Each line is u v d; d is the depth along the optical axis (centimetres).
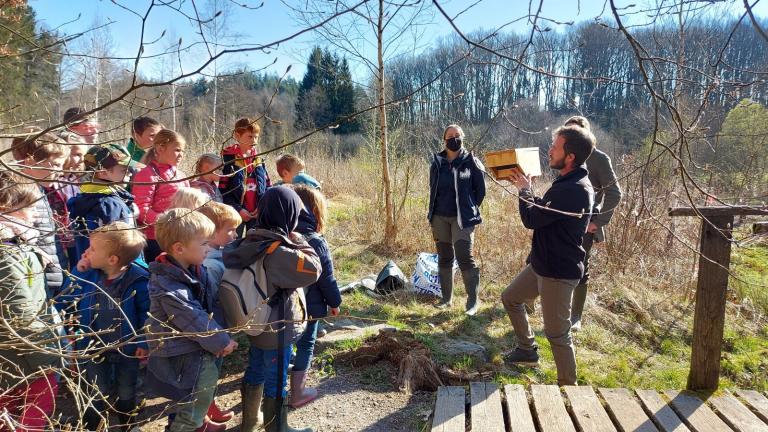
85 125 278
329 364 377
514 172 341
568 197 318
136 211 343
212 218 300
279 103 1945
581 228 327
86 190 296
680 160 174
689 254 634
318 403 330
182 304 236
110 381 276
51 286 278
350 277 607
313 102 1673
